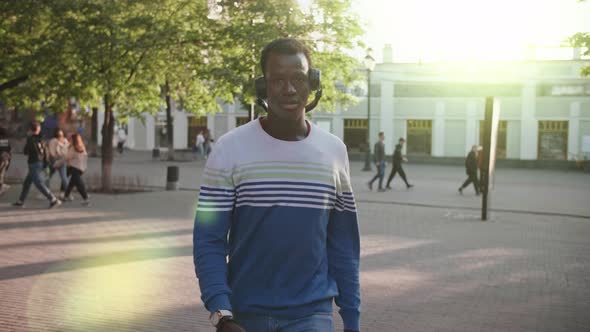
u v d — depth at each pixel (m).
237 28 15.54
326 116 46.19
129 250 9.07
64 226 11.24
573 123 41.94
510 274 8.23
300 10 15.53
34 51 15.46
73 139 14.70
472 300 6.72
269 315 2.31
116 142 49.41
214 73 15.26
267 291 2.34
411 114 45.16
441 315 6.07
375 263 8.80
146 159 37.56
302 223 2.33
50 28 15.98
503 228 13.12
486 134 14.38
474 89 43.81
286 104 2.33
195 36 16.27
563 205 18.19
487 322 5.85
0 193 16.17
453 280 7.75
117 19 15.98
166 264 8.15
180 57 17.08
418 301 6.62
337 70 17.17
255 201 2.31
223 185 2.33
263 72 2.41
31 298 6.30
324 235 2.42
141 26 15.95
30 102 17.88
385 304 6.46
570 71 42.03
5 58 15.73
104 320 5.62
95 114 36.81
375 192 21.19
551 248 10.59
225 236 2.34
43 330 5.28
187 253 8.93
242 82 14.99
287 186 2.32
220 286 2.21
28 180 13.85
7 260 8.11
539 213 16.09
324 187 2.37
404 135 45.50
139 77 17.02
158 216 13.00
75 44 15.05
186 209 14.35
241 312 2.34
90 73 15.49
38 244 9.34
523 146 43.00
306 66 2.37
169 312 5.94
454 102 44.28
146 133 48.97
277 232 2.31
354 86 17.98
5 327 5.33
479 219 14.58
